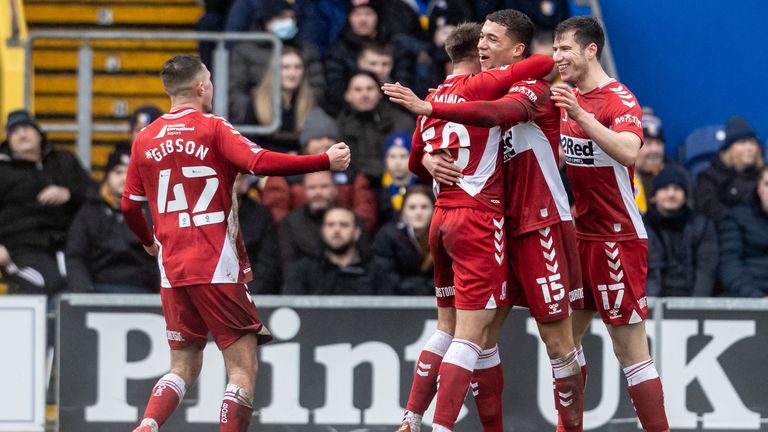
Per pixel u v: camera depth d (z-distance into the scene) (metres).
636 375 24.22
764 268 30.88
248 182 31.78
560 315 22.78
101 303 28.78
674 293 30.81
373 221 31.58
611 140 22.11
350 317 28.80
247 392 23.73
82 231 30.23
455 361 22.22
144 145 23.70
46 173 30.67
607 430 28.72
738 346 28.81
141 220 24.39
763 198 30.92
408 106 20.78
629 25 40.75
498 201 22.52
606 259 24.02
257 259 29.91
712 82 40.78
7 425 28.56
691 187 32.34
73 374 28.77
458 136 22.31
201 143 23.41
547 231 22.72
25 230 30.38
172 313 24.02
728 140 33.00
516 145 22.64
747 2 40.72
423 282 30.00
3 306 28.52
